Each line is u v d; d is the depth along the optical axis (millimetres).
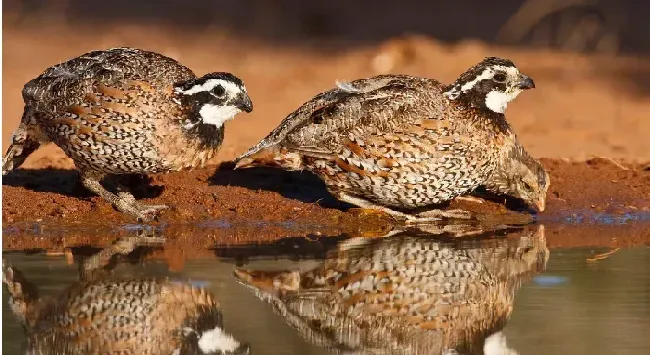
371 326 10500
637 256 12914
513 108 22531
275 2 33375
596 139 19719
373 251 12938
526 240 13680
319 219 14406
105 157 13492
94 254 12641
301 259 12539
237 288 11469
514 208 15242
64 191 15117
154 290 11336
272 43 30547
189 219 14273
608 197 15680
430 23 32906
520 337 10148
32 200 14586
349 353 9883
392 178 13672
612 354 9602
